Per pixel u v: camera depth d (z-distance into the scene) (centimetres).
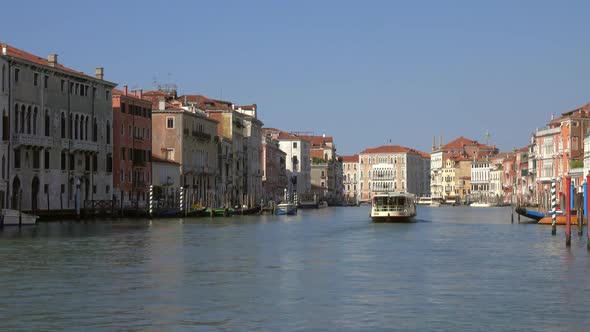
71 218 8700
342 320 2553
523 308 2750
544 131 14450
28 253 4534
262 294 3044
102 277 3512
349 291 3125
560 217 8050
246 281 3406
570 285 3284
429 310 2716
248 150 15688
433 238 6238
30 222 7356
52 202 8806
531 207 12056
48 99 8688
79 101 9256
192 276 3559
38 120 8512
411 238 6247
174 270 3784
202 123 12812
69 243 5228
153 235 6178
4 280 3400
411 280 3447
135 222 8438
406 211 9375
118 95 10162
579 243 5434
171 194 11588
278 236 6384
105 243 5272
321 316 2616
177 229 7175
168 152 11875
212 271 3753
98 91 9644
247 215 12244
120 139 10181
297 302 2867
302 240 5922
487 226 8369
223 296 2995
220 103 15325
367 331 2403
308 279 3475
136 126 10600
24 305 2791
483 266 4003
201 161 12775
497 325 2478
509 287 3231
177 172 11788
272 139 18875
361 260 4316
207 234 6475
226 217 10738
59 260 4178
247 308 2752
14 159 8138
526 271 3772
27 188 8369
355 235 6644
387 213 9362
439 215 13762
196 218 10006
